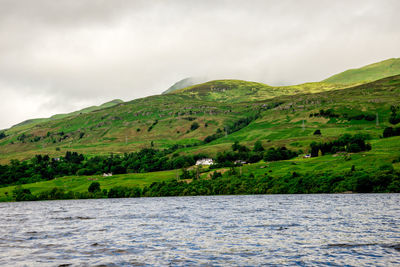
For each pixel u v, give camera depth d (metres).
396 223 63.75
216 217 82.00
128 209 117.62
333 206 98.94
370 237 50.19
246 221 72.56
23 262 39.31
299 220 71.62
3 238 57.22
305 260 38.09
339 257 39.03
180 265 36.88
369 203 104.38
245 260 38.62
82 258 40.88
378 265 35.53
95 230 65.56
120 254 42.66
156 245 48.22
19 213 116.00
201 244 48.28
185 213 95.00
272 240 50.12
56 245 49.75
